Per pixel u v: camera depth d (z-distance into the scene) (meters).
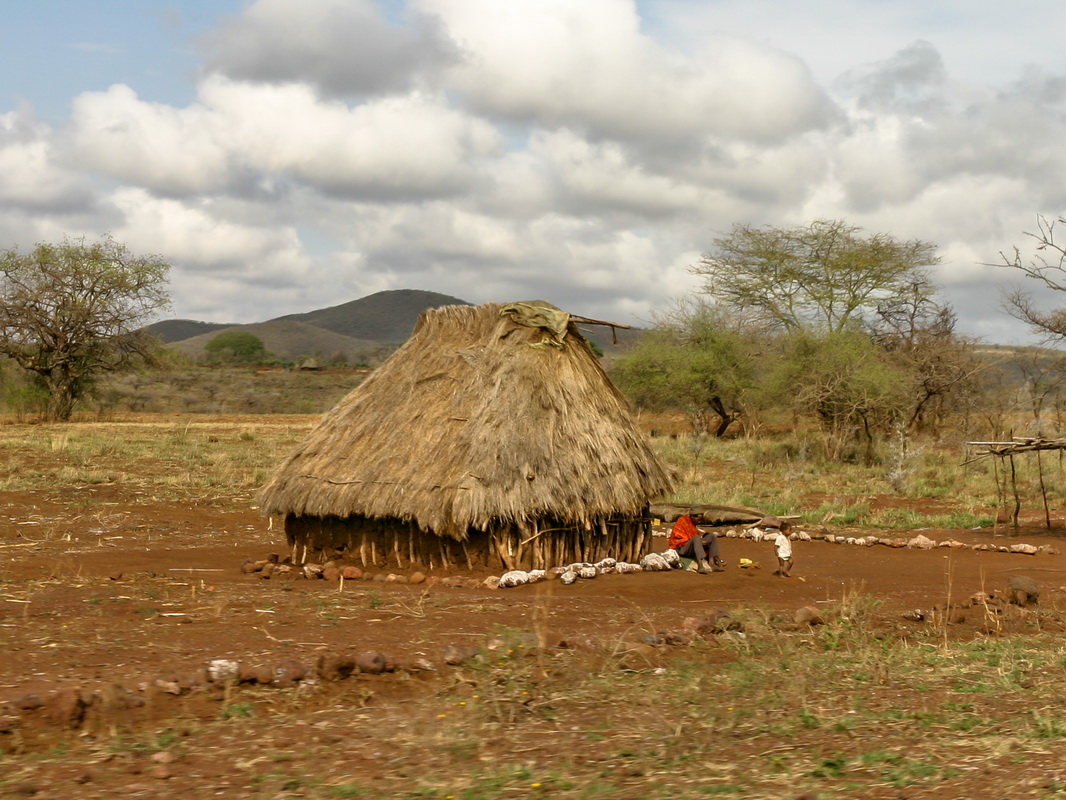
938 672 6.61
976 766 4.35
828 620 8.30
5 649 6.16
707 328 38.28
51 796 3.90
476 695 5.60
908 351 37.78
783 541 11.40
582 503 10.78
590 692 5.69
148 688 5.36
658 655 6.86
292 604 8.28
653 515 16.58
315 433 12.26
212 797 3.92
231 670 5.70
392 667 6.05
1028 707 5.58
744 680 6.08
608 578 10.55
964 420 38.03
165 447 28.19
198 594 8.68
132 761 4.36
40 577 9.48
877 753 4.58
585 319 12.16
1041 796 3.82
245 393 68.31
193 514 16.78
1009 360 39.00
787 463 28.84
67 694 4.97
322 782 4.11
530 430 10.87
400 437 11.34
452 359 11.81
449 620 7.79
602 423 11.62
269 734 4.82
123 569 10.57
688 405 38.94
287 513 11.78
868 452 30.52
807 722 5.21
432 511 10.33
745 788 4.09
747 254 42.16
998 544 15.73
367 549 11.33
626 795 4.00
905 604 9.79
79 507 16.73
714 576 11.02
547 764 4.41
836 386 30.47
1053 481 23.48
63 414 45.84
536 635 6.92
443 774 4.25
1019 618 8.98
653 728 5.05
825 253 41.62
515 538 10.65
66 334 44.38
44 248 44.22
